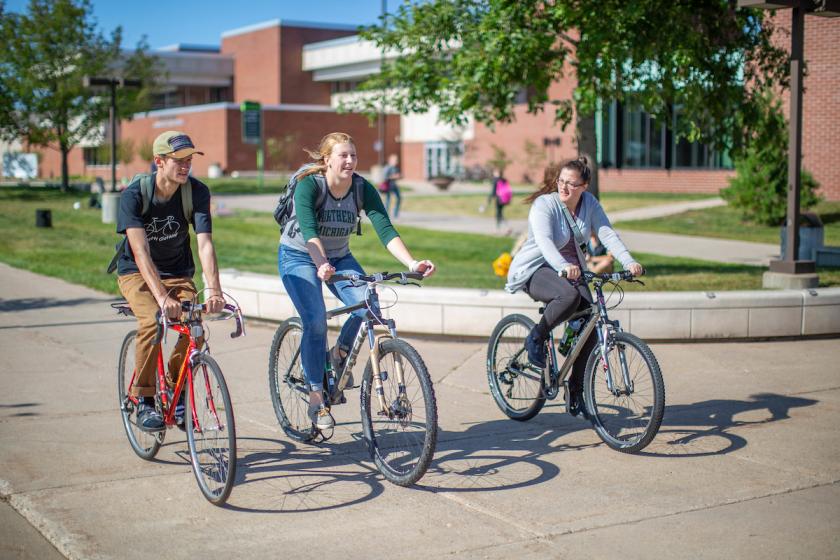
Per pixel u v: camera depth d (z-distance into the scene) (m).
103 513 4.30
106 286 12.19
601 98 11.22
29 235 19.91
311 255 4.71
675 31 10.52
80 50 32.72
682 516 4.25
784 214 20.44
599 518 4.23
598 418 5.43
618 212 25.06
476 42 11.16
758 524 4.15
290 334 5.56
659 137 32.53
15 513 4.34
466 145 46.41
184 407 4.84
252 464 5.09
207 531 4.09
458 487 4.69
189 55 57.03
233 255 16.41
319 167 4.91
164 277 4.99
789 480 4.76
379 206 5.11
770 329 8.46
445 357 7.94
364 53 50.44
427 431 4.48
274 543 3.96
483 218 24.92
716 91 11.41
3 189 35.88
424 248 17.38
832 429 5.73
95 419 6.02
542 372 5.68
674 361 7.71
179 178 4.59
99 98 35.28
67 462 5.08
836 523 4.16
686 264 14.34
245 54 57.66
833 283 11.29
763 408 6.25
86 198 31.77
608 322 5.32
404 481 4.63
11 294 11.78
